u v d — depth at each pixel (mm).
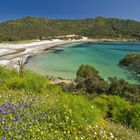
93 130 9164
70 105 9789
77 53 96562
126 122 13211
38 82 14602
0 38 138000
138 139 10852
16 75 20438
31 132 6949
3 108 7973
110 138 9461
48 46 119688
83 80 32031
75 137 7695
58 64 65250
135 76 51438
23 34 176375
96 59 79938
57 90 15398
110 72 55625
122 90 28453
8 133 6555
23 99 9867
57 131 7664
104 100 14203
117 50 123000
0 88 13336
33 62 66500
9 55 78250
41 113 8594
